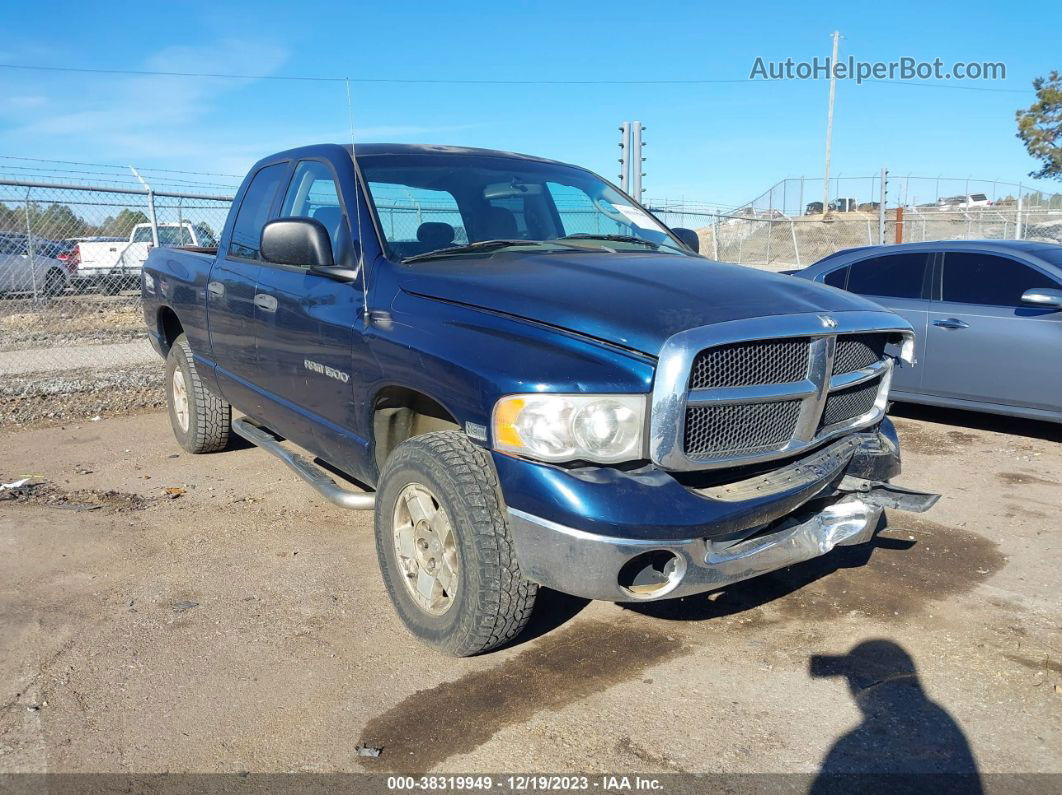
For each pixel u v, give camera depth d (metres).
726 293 3.12
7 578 3.98
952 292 6.88
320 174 4.27
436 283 3.34
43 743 2.72
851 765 2.64
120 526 4.70
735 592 3.89
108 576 4.02
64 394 8.34
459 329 3.11
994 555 4.32
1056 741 2.75
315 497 5.23
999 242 6.96
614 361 2.74
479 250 3.83
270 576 4.04
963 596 3.83
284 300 4.18
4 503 5.06
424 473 3.12
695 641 3.43
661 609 3.71
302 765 2.63
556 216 4.40
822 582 4.00
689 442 2.81
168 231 11.43
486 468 2.99
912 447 6.45
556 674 3.16
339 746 2.72
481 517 2.95
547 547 2.78
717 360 2.83
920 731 2.81
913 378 7.02
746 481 3.01
